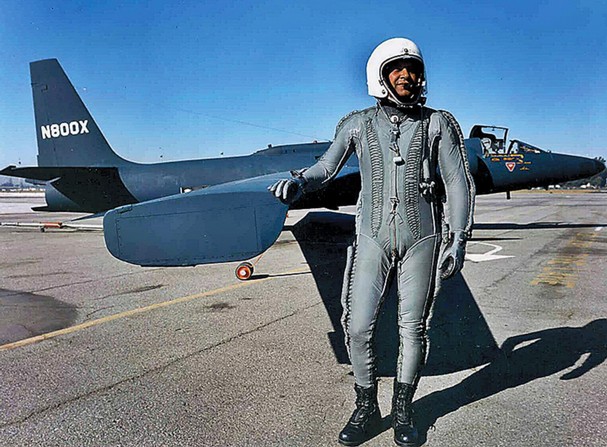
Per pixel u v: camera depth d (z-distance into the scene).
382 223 2.35
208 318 4.69
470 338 3.97
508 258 8.12
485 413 2.66
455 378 3.16
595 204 30.23
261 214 3.47
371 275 2.38
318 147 12.73
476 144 12.13
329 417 2.63
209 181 12.41
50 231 15.33
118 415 2.67
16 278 6.99
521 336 3.99
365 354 2.40
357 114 2.48
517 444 2.33
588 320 4.42
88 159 13.16
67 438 2.42
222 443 2.36
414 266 2.36
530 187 12.75
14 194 83.81
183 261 3.52
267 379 3.15
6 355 3.67
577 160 12.79
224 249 3.50
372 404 2.44
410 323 2.38
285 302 5.32
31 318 4.75
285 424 2.55
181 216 3.51
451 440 2.38
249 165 12.45
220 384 3.08
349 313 2.46
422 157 2.32
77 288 6.23
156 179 12.60
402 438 2.31
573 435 2.40
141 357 3.60
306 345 3.84
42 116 13.29
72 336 4.15
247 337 4.06
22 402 2.84
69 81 13.06
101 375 3.25
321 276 6.87
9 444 2.37
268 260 8.44
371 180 2.38
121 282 6.61
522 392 2.92
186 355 3.63
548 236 11.50
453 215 2.36
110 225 3.54
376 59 2.29
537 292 5.59
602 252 8.77
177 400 2.85
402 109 2.34
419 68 2.26
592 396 2.84
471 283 6.12
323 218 13.95
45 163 13.38
